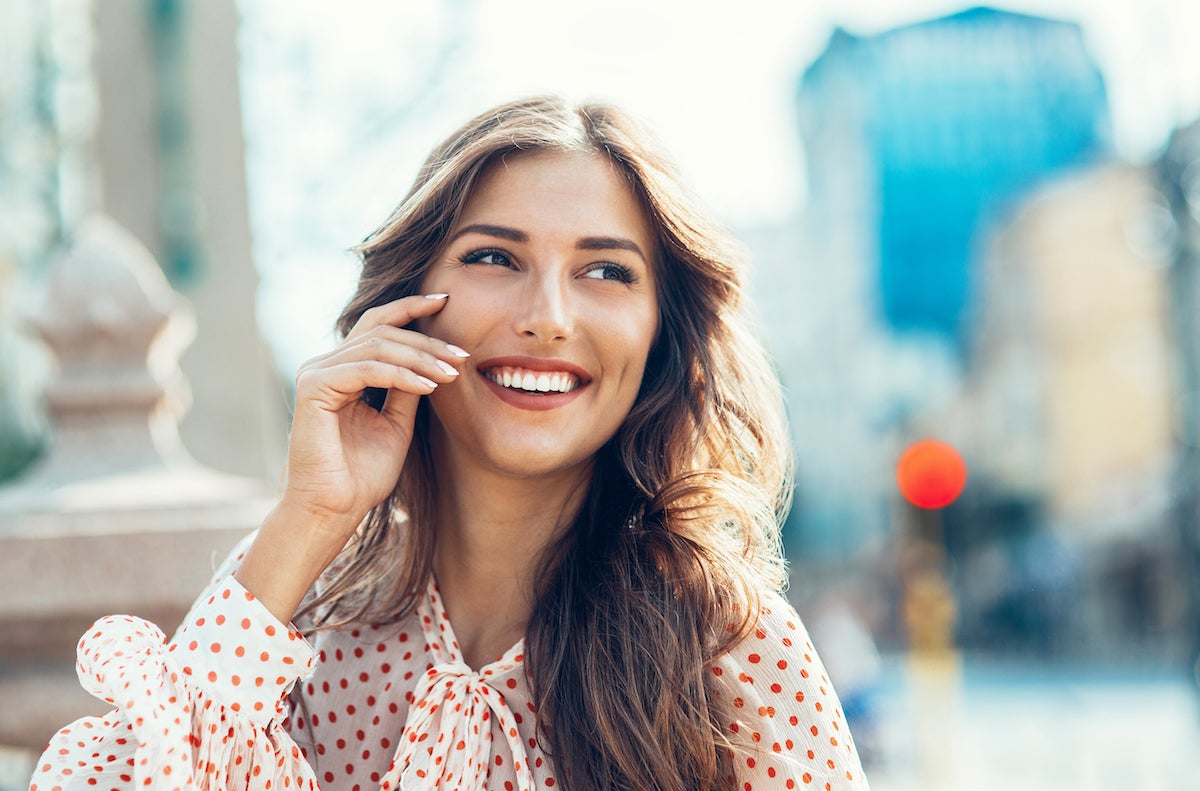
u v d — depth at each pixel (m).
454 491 2.15
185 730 1.80
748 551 2.15
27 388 10.20
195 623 1.90
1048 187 34.94
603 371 2.05
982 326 39.19
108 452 3.58
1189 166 21.98
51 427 3.61
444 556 2.17
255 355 5.86
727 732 1.98
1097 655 30.70
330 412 1.96
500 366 2.03
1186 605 29.39
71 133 9.95
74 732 1.88
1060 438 35.50
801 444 48.91
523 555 2.14
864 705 15.05
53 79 9.89
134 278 3.63
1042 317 35.59
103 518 3.25
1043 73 39.34
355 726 2.09
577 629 2.02
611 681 1.98
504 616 2.13
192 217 5.91
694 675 1.96
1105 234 32.72
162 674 1.83
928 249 41.00
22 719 3.18
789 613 2.04
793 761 1.95
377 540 2.20
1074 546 32.53
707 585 2.02
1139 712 17.83
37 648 3.21
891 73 40.59
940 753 13.75
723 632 2.00
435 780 1.95
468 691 2.02
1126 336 32.84
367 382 1.94
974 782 12.47
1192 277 22.98
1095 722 16.84
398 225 2.09
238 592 1.91
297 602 1.95
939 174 40.53
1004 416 37.72
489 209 2.03
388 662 2.11
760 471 2.30
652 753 1.92
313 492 1.95
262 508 3.38
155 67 5.98
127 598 3.17
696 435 2.19
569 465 2.06
